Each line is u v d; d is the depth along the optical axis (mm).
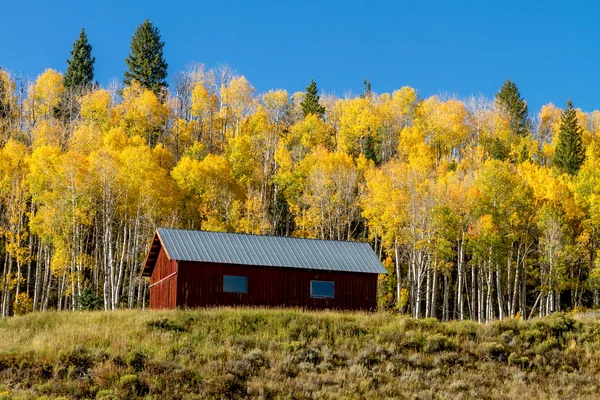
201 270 42188
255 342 34031
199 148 92062
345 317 38625
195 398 27500
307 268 43688
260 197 77938
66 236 58844
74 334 33062
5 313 58719
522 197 61344
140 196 61344
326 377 30469
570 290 72625
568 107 98375
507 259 64438
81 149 78500
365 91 134875
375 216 64500
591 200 64875
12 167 67625
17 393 26391
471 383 30859
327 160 79750
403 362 33125
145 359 30453
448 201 60062
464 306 72750
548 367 33469
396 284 66312
